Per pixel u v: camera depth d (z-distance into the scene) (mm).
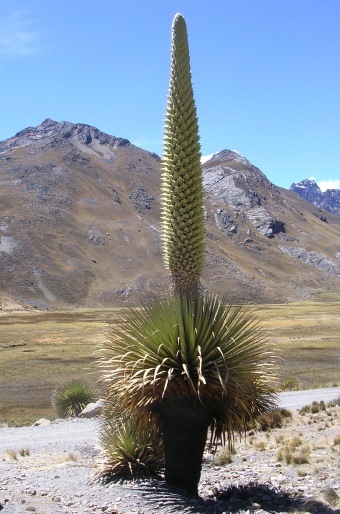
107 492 8562
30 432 19625
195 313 7730
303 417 18203
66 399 25000
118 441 9672
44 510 7516
